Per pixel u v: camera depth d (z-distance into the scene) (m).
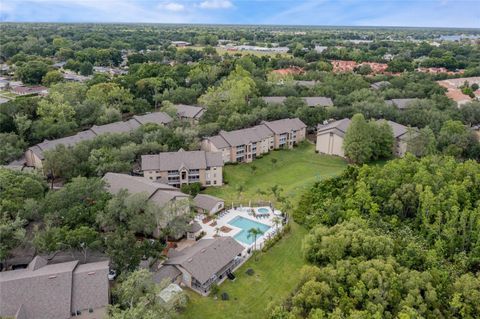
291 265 73.50
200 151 108.00
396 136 127.31
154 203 75.50
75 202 75.00
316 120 146.12
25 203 73.88
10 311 52.19
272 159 124.94
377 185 90.75
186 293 64.75
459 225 77.44
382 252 68.88
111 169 96.50
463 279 62.44
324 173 116.81
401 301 58.22
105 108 140.88
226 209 93.69
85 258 67.19
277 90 176.12
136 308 50.88
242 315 61.19
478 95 185.25
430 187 84.12
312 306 59.44
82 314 55.16
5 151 106.50
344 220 80.25
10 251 67.44
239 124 132.75
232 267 71.50
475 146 119.31
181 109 155.38
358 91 172.62
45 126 122.25
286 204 92.50
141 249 66.00
